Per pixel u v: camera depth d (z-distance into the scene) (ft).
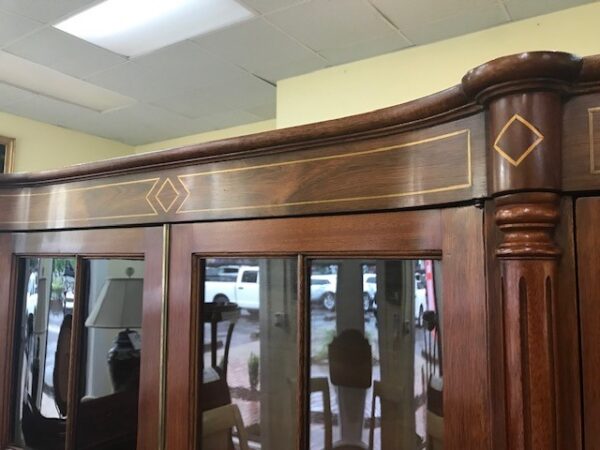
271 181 2.43
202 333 2.69
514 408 1.62
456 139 1.87
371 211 2.12
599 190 1.60
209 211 2.64
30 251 3.47
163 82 10.31
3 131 12.13
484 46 7.96
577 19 7.21
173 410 2.68
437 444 1.98
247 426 2.54
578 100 1.64
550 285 1.60
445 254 1.90
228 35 8.15
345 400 2.26
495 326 1.75
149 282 2.84
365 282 2.20
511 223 1.65
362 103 9.18
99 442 3.01
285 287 2.42
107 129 13.85
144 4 7.14
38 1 7.04
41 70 9.64
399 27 7.85
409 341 2.07
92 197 3.16
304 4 7.14
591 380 1.60
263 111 12.38
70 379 3.16
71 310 3.23
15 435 3.47
